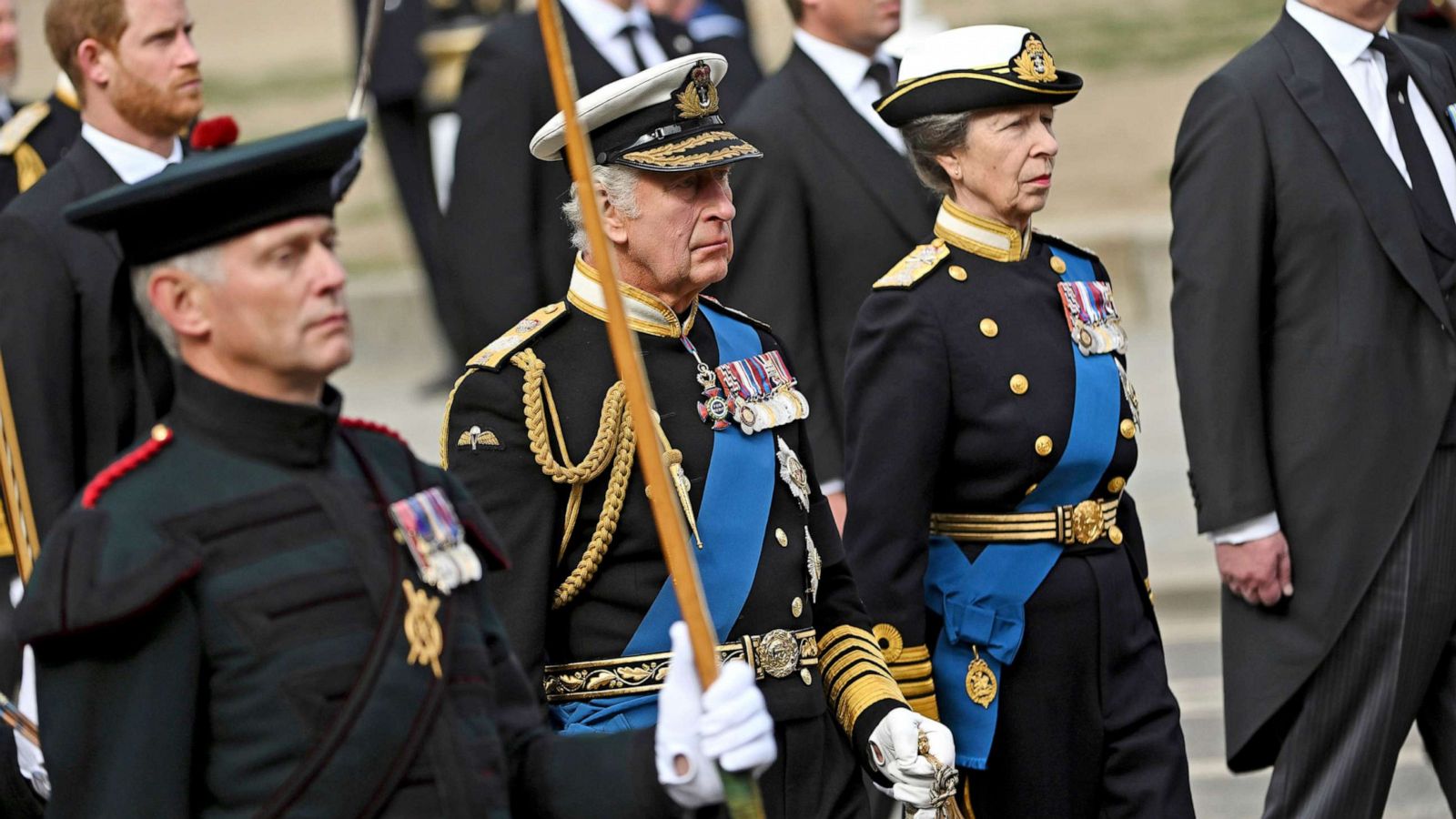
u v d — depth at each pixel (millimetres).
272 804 10359
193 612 10430
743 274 22281
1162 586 29219
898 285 16828
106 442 17047
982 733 16781
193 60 18031
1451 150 19500
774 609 14742
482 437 14508
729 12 35844
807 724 14828
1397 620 18844
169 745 10289
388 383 44531
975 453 16734
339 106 63812
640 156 14523
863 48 22500
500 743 11117
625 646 14570
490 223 26141
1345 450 18797
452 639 10945
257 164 10445
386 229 53469
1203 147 19188
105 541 10391
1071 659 16844
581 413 14539
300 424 10773
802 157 22250
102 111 18016
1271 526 19031
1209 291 18984
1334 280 18844
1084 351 17031
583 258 15016
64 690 10352
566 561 14633
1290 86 19047
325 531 10703
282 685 10422
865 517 16516
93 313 17062
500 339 14945
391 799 10578
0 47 25203
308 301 10680
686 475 14672
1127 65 59375
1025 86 16594
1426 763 24609
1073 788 16953
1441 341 18859
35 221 17234
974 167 16938
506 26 26594
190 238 10578
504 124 26172
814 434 22062
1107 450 16922
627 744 11578
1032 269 17219
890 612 16359
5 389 16938
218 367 10797
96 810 10250
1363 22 19172
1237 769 19812
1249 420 18938
